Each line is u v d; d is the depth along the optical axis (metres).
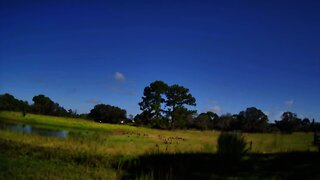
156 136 65.81
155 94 127.81
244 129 97.44
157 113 127.94
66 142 36.44
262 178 20.70
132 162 26.06
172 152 29.92
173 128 124.44
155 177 21.78
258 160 24.67
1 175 19.62
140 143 44.94
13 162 23.59
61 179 19.94
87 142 37.91
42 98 137.25
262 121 96.38
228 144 24.72
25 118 103.69
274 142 33.94
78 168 23.47
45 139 37.81
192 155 27.64
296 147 32.97
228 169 23.11
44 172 21.23
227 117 114.06
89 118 129.25
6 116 103.44
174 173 22.73
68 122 103.38
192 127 125.69
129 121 130.25
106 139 46.19
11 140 35.03
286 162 23.64
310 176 20.22
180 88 128.62
